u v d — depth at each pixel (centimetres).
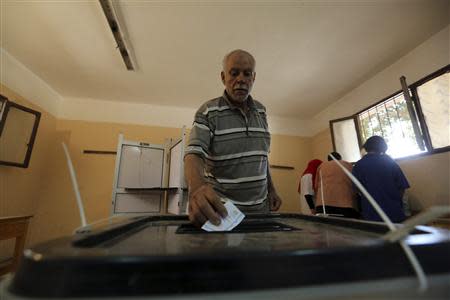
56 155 291
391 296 22
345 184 207
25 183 252
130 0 170
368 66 251
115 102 328
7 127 226
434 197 194
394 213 170
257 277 21
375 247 25
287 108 355
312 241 37
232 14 183
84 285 19
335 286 22
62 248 24
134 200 257
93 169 297
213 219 54
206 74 266
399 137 233
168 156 285
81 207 36
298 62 244
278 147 371
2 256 217
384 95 253
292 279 22
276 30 200
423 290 22
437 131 197
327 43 216
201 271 21
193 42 214
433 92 202
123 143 266
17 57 236
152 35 204
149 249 30
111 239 39
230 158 94
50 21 192
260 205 95
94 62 245
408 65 228
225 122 95
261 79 276
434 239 28
